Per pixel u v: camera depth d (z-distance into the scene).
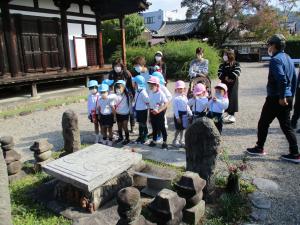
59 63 12.30
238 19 31.83
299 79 5.87
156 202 2.64
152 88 5.17
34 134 6.68
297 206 3.33
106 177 3.39
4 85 9.63
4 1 10.05
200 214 3.14
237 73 6.59
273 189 3.68
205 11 32.16
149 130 6.46
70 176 3.36
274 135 5.88
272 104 4.42
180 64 17.14
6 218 2.12
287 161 4.55
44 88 12.70
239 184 3.64
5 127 7.36
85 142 5.90
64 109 9.45
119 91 5.48
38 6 11.34
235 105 6.82
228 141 5.61
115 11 13.70
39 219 3.32
